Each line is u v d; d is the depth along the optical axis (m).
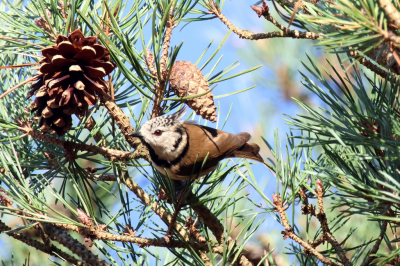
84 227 5.41
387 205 4.63
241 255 6.17
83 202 5.75
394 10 3.85
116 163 6.45
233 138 7.43
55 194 5.43
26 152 6.71
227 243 6.09
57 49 5.64
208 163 7.21
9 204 6.45
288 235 5.58
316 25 4.98
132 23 6.64
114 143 6.98
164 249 7.62
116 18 6.54
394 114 4.84
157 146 6.72
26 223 6.57
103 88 5.85
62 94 5.55
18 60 7.19
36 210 5.45
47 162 6.78
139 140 6.66
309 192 6.16
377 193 4.53
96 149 6.30
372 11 3.85
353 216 8.34
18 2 7.12
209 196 6.24
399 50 4.05
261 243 8.27
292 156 5.91
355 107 4.82
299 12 5.60
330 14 4.38
